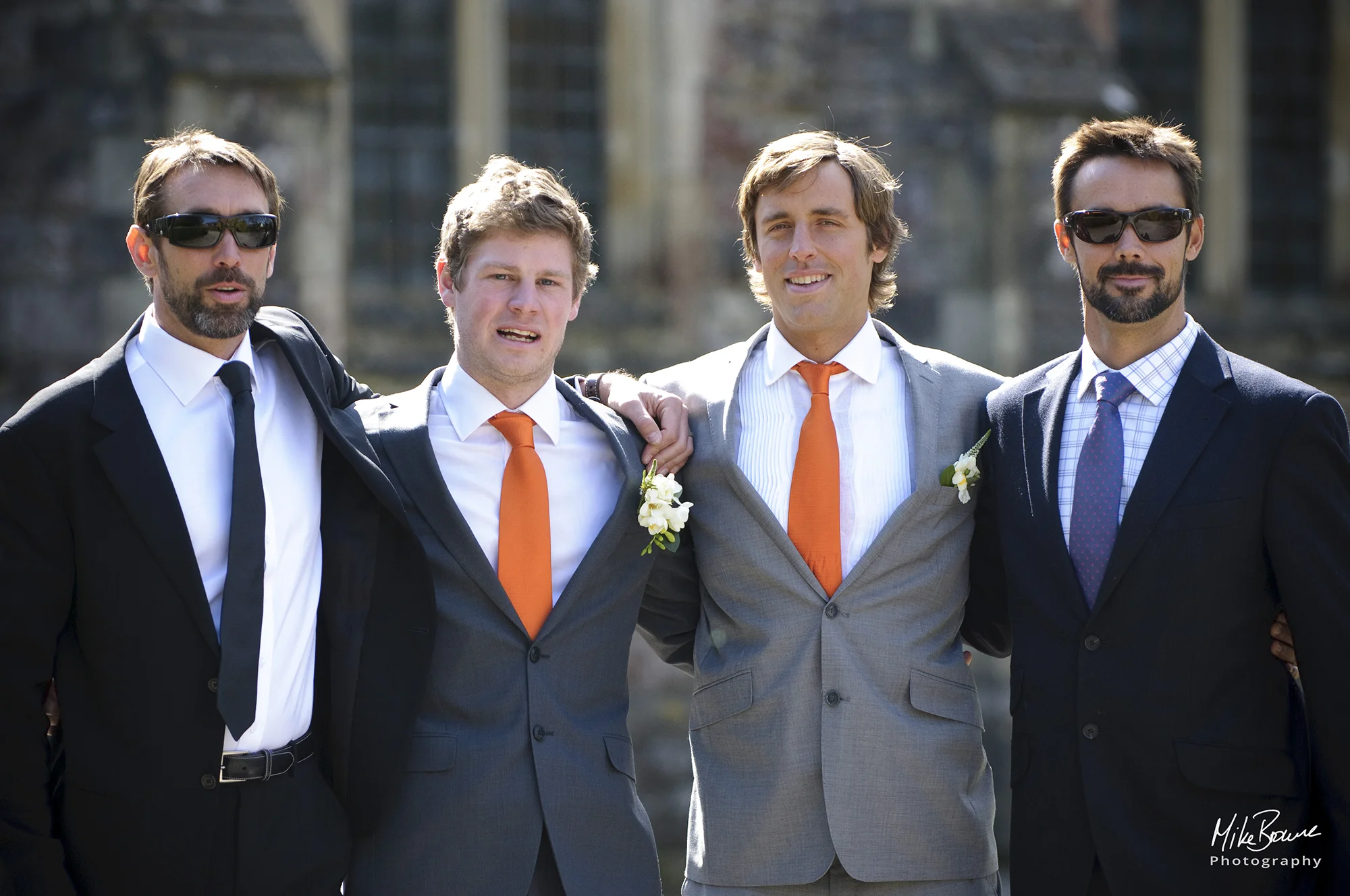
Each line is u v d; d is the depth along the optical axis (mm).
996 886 5016
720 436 5117
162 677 4375
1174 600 4523
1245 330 16891
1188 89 17156
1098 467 4723
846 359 5129
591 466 5008
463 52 14461
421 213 14453
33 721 4367
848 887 4859
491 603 4750
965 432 5129
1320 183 17688
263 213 4629
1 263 11914
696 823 5051
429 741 4660
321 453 4832
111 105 11781
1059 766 4621
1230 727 4492
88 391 4488
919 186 14367
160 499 4422
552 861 4645
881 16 14586
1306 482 4465
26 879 4348
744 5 14516
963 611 5164
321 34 13898
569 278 4906
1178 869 4461
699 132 14523
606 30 14898
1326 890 4551
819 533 4965
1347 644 4383
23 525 4367
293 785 4527
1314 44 17641
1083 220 4750
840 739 4812
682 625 5422
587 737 4781
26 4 11938
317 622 4695
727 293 14703
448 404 4988
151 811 4352
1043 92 14172
